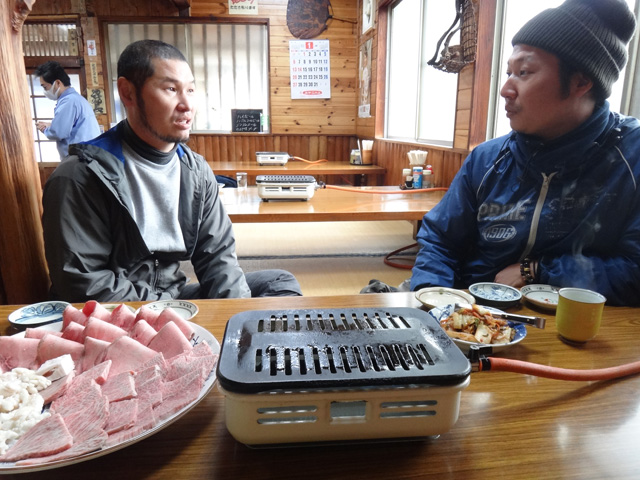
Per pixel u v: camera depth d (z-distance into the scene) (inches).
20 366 34.1
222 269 76.0
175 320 38.5
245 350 27.9
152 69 62.0
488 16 116.9
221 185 151.3
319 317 33.5
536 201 61.0
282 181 121.7
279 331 30.6
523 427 29.3
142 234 68.2
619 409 31.3
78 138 191.2
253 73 250.1
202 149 252.5
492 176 66.1
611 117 58.0
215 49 245.0
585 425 29.5
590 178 57.5
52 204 61.2
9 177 65.0
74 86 241.8
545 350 39.7
